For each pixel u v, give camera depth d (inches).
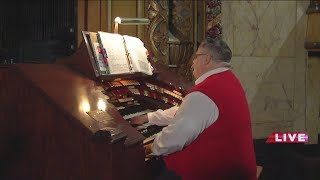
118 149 84.0
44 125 87.9
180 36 178.5
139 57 130.1
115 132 83.5
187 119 90.1
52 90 88.6
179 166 97.3
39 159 88.8
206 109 90.4
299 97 199.2
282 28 193.9
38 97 88.0
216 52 96.3
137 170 91.9
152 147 95.0
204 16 179.3
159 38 166.7
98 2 156.6
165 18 167.8
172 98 136.9
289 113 197.9
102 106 95.4
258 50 190.2
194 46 180.4
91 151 83.9
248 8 186.9
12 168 91.1
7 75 90.3
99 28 157.6
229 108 91.7
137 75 127.0
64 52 151.6
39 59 148.7
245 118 94.8
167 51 169.9
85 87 99.7
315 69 200.2
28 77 88.0
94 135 80.4
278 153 187.6
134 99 129.0
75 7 152.0
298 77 198.4
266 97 193.3
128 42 127.1
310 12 193.5
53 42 150.4
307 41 195.9
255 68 189.9
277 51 193.9
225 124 91.3
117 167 83.6
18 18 144.6
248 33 187.5
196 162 93.7
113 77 114.5
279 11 192.9
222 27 181.8
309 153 177.6
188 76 179.5
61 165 86.8
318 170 164.7
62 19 151.3
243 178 93.7
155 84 140.9
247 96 189.5
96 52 109.4
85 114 87.0
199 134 93.0
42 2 148.3
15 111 90.0
